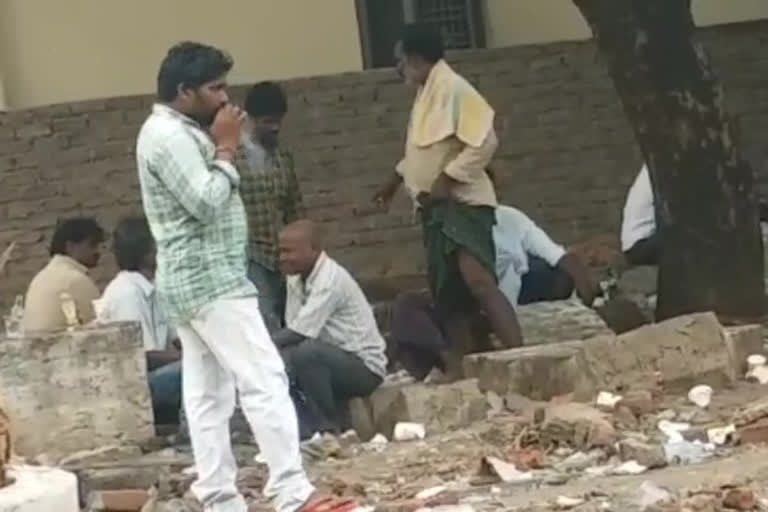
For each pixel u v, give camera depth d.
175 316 11.62
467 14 25.62
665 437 13.46
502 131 24.75
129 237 15.91
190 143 11.34
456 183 17.09
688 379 15.59
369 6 25.19
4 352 14.68
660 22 18.08
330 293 15.30
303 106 24.39
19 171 24.00
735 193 18.50
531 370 15.45
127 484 13.73
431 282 17.56
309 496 11.52
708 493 11.41
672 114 18.23
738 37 25.00
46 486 11.62
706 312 17.09
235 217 11.57
